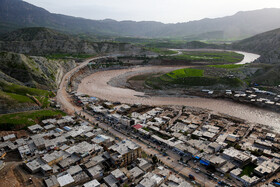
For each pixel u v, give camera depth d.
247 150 107.69
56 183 77.75
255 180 83.94
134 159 99.44
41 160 93.06
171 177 85.38
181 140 117.88
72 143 111.38
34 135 115.38
